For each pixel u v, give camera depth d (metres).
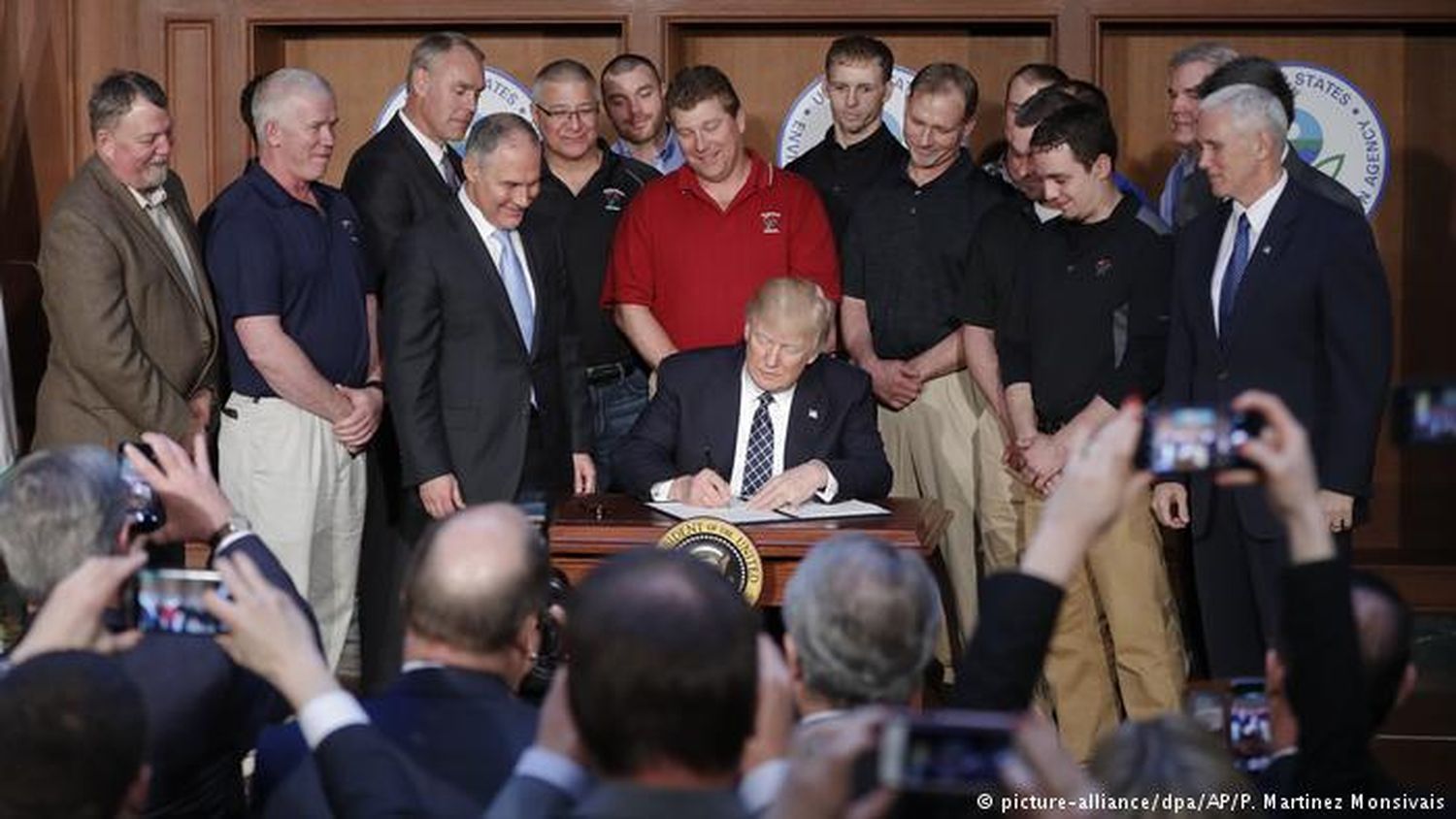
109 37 6.52
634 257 5.38
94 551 2.61
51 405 4.92
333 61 6.78
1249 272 4.44
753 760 2.06
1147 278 4.80
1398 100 6.52
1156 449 2.10
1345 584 2.02
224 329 5.01
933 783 1.62
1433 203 6.55
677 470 4.46
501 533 2.39
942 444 5.36
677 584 1.86
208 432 5.07
